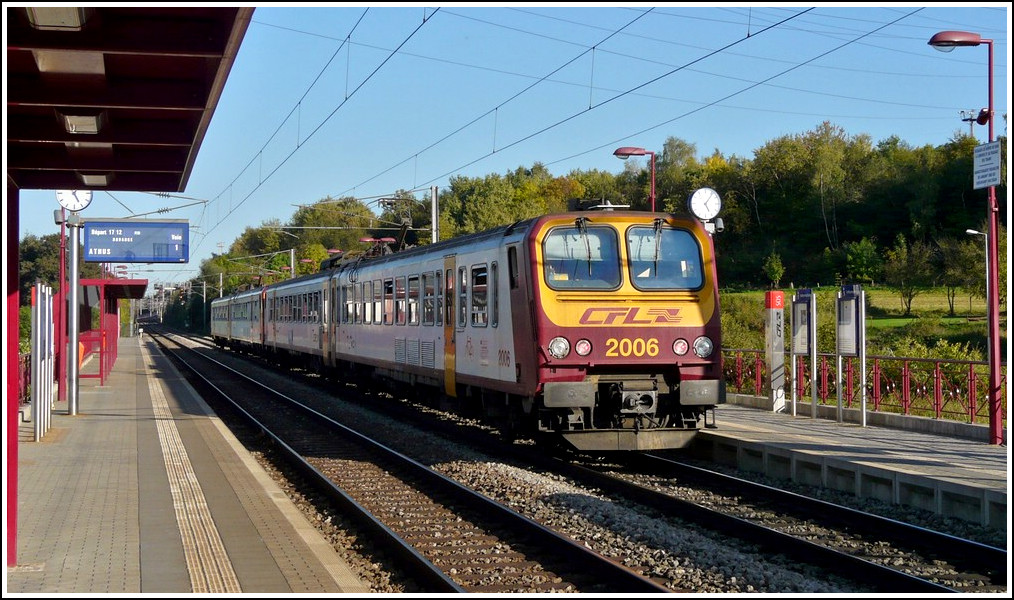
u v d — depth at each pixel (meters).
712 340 14.60
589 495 12.16
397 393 23.17
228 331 58.16
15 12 6.48
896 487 11.41
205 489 11.92
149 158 9.83
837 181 83.38
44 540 9.09
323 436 19.22
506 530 10.48
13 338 8.20
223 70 7.20
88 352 47.06
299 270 86.69
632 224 14.63
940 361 15.80
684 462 15.21
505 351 15.12
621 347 14.24
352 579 7.74
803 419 17.42
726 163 104.31
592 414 14.29
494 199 87.62
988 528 10.09
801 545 9.14
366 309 24.38
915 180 77.88
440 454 16.33
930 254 57.81
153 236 30.67
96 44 6.73
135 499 11.23
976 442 14.15
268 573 7.89
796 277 76.31
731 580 8.16
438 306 18.52
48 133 8.68
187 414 21.84
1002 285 31.45
